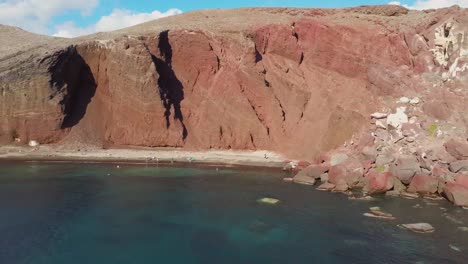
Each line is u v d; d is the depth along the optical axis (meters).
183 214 32.06
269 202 35.50
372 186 39.09
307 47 62.72
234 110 59.56
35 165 49.12
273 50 63.72
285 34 63.25
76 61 60.09
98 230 28.48
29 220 30.22
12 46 66.81
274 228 29.28
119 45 59.81
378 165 41.94
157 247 25.86
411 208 34.25
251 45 61.59
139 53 59.09
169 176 45.00
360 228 29.31
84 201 35.03
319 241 26.95
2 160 51.03
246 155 55.78
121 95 59.62
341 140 49.84
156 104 58.53
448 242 26.80
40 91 56.88
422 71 53.25
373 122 49.06
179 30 63.81
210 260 24.12
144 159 53.28
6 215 31.19
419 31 55.50
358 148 46.06
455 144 40.84
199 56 62.81
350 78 58.41
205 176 45.28
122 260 23.98
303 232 28.53
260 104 59.88
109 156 54.25
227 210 33.16
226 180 43.59
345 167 41.62
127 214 31.83
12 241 26.42
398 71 54.28
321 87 59.41
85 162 51.09
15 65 56.97
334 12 69.81
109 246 25.91
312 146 53.16
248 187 40.72
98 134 59.34
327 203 35.47
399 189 39.19
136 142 58.50
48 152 55.06
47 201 34.91
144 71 59.00
